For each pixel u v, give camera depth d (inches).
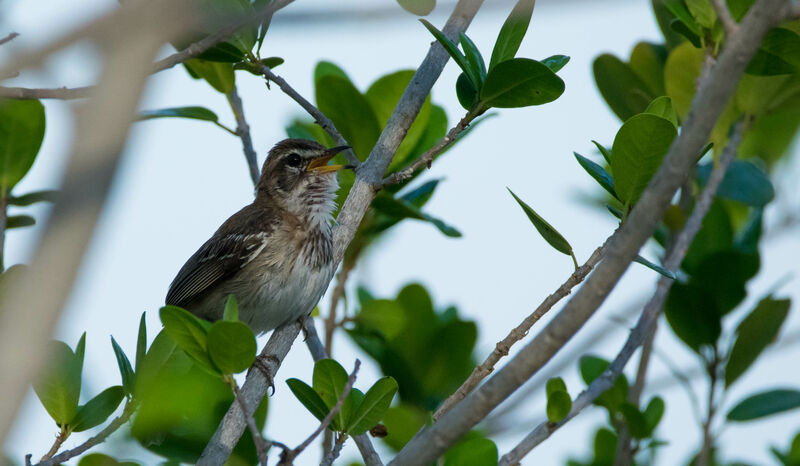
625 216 344.2
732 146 446.6
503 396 259.3
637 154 339.0
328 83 511.2
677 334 486.6
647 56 534.0
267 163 566.9
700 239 510.0
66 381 362.3
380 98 533.3
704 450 439.2
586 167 355.3
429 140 535.2
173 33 182.7
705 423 446.3
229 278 529.7
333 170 539.5
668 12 514.9
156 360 360.2
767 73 409.1
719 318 482.3
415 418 428.1
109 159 178.7
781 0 244.7
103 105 178.5
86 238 178.2
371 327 502.9
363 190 446.9
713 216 512.1
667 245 485.1
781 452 490.6
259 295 519.5
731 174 504.7
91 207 178.1
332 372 337.7
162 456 398.6
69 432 360.8
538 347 256.7
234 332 297.4
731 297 488.1
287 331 497.4
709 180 438.3
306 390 336.5
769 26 246.1
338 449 331.9
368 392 335.6
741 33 247.4
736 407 452.1
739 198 497.0
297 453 284.0
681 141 251.0
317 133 590.2
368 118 519.8
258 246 521.7
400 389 483.8
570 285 331.9
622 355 371.6
